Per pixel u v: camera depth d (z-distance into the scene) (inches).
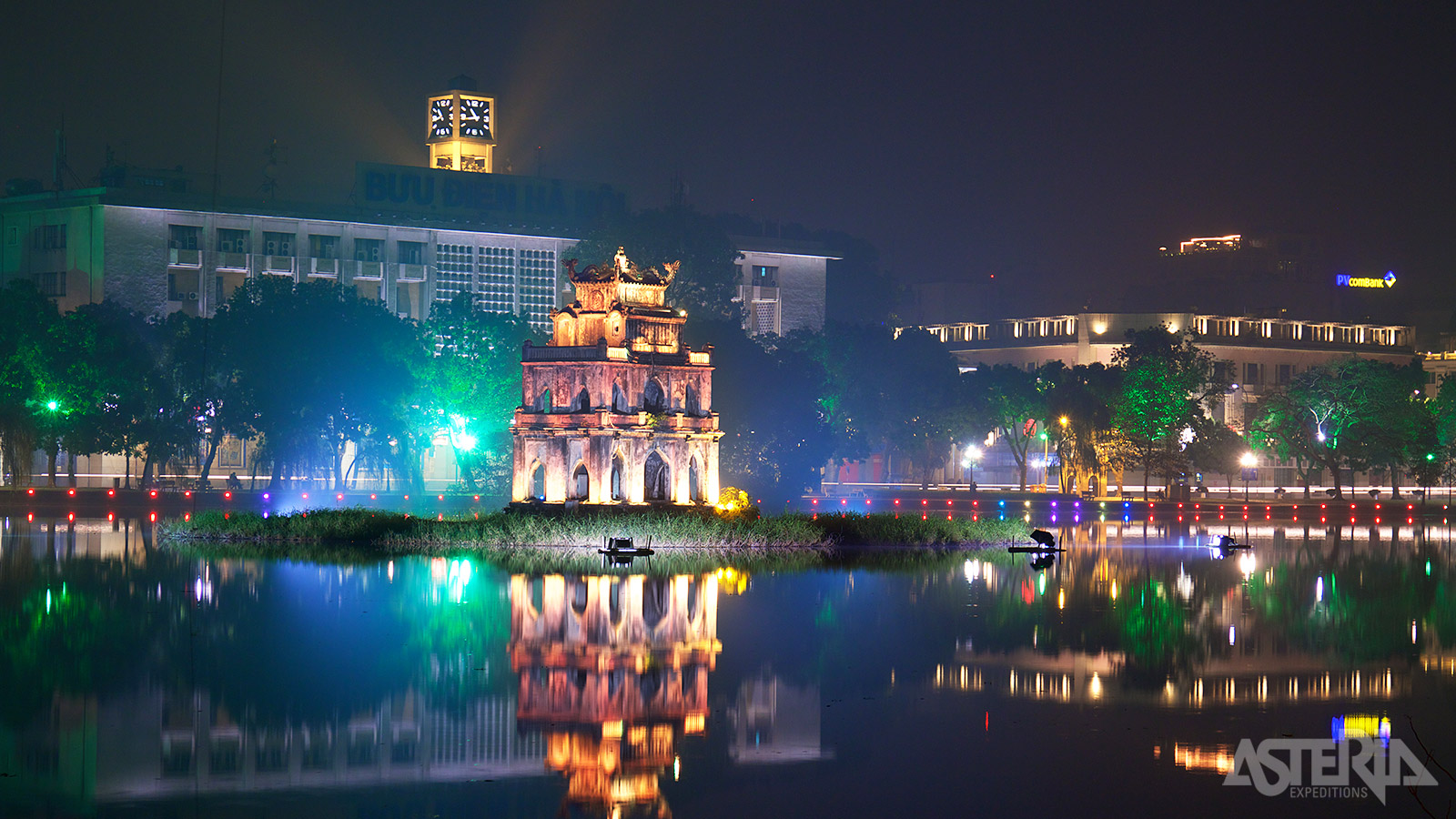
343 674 1379.2
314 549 2706.7
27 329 4864.7
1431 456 6958.7
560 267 7293.3
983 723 1233.4
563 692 1314.0
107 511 4114.2
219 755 1091.3
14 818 946.1
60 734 1145.4
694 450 3142.2
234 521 2989.7
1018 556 2822.3
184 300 6560.0
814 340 6540.4
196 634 1598.2
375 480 6043.3
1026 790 1041.5
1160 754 1144.2
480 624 1681.8
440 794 1003.9
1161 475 6540.4
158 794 997.8
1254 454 7701.8
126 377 5039.4
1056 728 1220.5
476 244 7135.8
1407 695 1365.7
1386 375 6727.4
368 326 4982.8
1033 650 1581.0
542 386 3085.6
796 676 1412.4
